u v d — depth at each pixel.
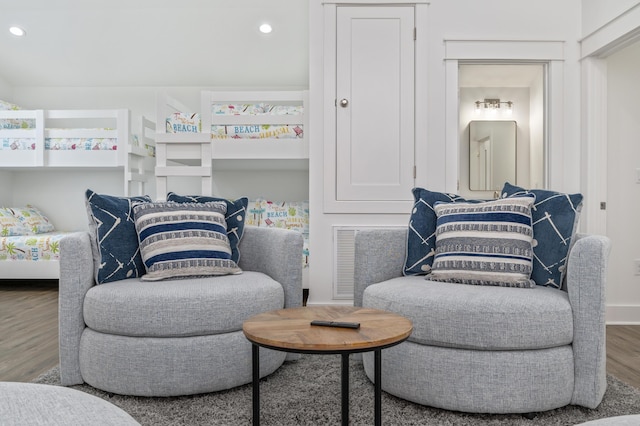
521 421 1.58
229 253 2.14
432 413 1.64
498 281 1.82
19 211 4.42
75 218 4.89
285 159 3.60
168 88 4.81
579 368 1.63
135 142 4.26
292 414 1.62
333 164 3.19
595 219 3.10
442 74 3.20
